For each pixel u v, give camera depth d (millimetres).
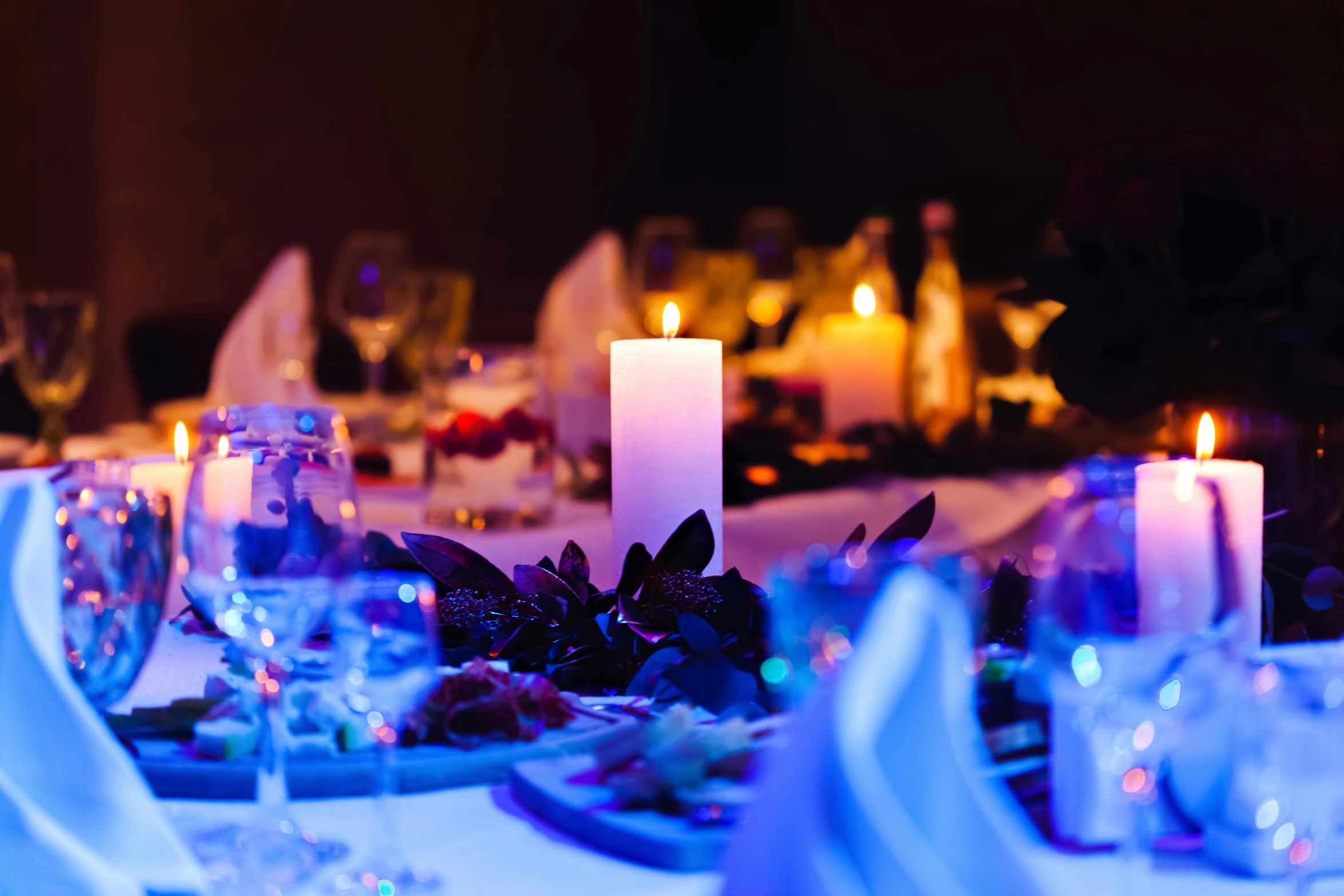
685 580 1986
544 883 1728
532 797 1804
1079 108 7684
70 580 1844
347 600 1760
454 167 7473
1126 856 1688
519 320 7516
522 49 7613
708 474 2088
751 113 8133
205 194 6793
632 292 4707
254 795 1825
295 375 3484
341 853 1754
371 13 7152
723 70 8086
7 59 6059
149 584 1863
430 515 2477
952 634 1641
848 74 8102
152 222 6652
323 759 1835
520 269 7730
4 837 1687
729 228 8195
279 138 6965
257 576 1771
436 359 2469
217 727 1846
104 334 6539
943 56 7930
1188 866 1732
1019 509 2596
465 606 2012
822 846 1468
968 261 7961
